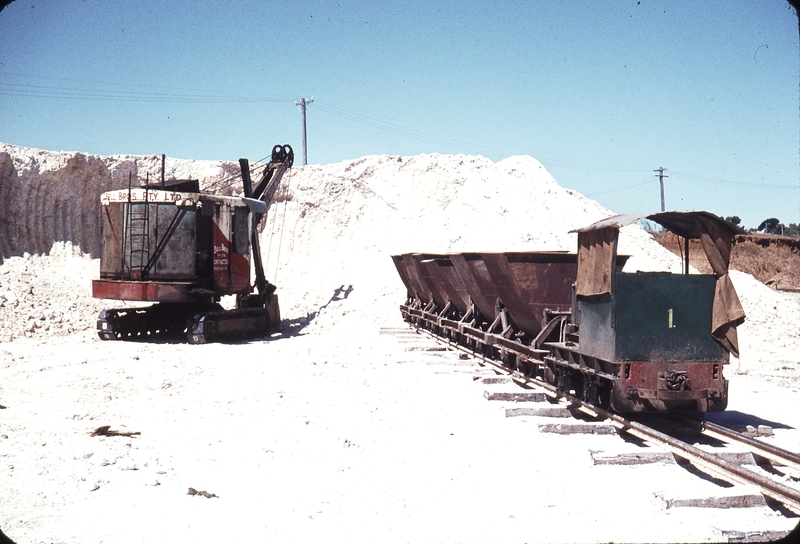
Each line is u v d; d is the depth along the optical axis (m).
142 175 30.08
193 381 12.89
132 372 13.55
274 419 10.09
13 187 26.30
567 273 13.38
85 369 13.72
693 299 9.70
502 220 35.12
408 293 25.30
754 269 55.66
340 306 26.66
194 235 18.81
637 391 9.43
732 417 11.21
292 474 7.52
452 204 36.91
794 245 61.56
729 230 9.70
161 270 18.66
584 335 10.71
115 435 8.76
